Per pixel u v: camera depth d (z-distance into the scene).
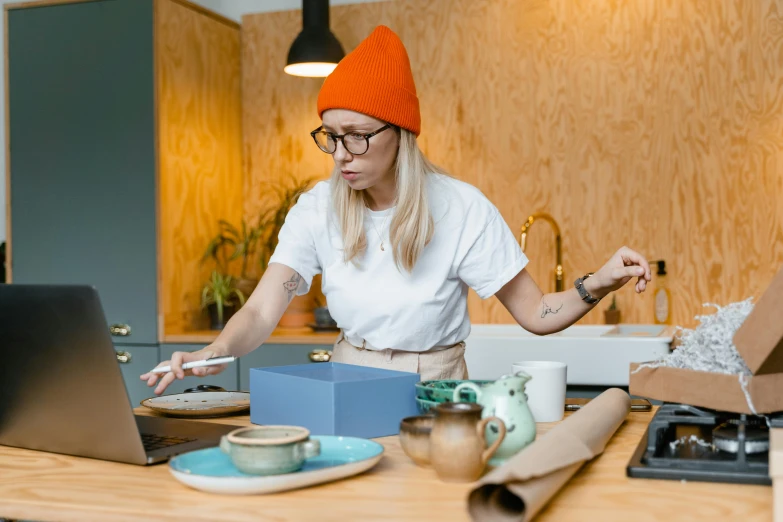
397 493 1.15
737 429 1.36
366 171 1.82
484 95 3.81
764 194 3.49
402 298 1.94
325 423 1.45
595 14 3.67
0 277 4.09
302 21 3.72
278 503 1.11
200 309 3.87
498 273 1.96
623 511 1.07
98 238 3.69
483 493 1.06
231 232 4.01
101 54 3.68
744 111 3.51
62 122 3.75
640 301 3.67
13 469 1.34
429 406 1.42
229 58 4.08
